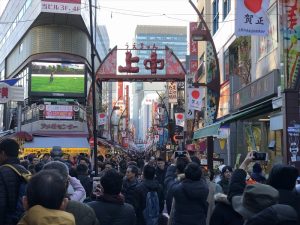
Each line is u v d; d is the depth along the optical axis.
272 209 3.69
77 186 6.50
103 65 37.72
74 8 56.62
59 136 40.66
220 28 27.75
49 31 59.28
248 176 8.01
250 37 21.22
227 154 22.73
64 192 3.28
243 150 20.98
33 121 55.91
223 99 25.55
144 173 9.02
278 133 16.62
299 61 12.80
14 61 71.62
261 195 3.80
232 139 21.47
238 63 23.55
